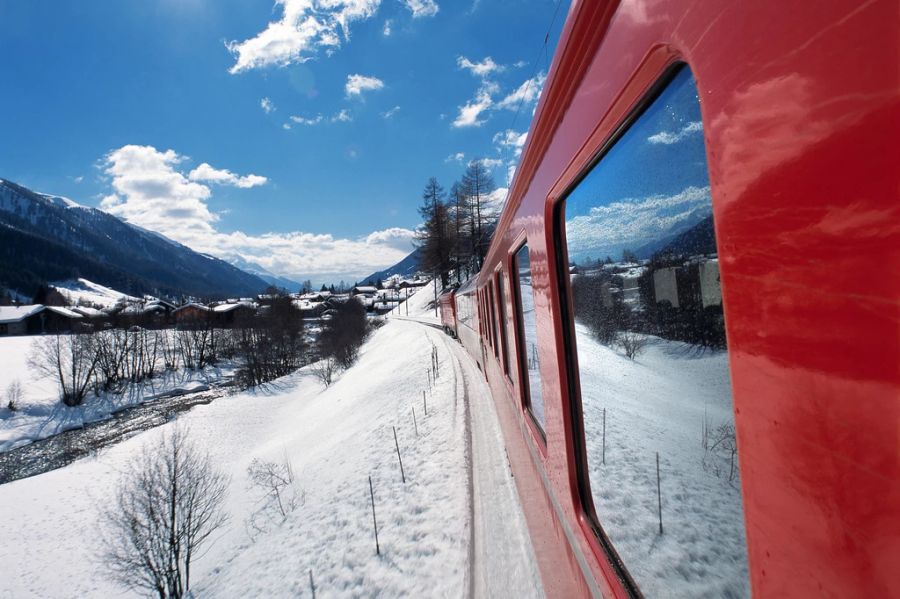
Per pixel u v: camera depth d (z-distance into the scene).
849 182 0.54
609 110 1.36
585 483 2.07
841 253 0.56
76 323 54.34
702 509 1.04
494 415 9.51
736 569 0.94
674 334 1.14
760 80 0.68
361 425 16.48
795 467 0.68
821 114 0.57
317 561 7.18
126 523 14.05
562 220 2.21
